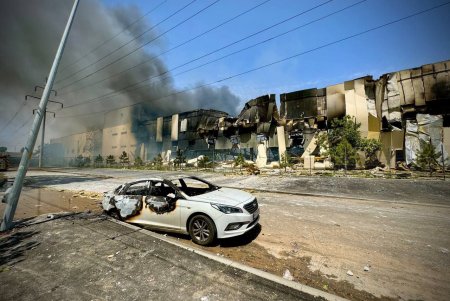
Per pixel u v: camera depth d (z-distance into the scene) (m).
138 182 6.79
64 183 19.08
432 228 6.05
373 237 5.48
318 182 15.20
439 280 3.58
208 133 46.47
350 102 29.61
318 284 3.57
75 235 5.47
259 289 3.29
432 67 25.25
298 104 34.16
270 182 16.39
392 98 27.12
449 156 23.41
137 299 3.15
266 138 36.94
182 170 32.44
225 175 22.95
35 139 6.54
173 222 5.74
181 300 3.10
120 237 5.32
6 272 3.93
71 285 3.52
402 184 13.17
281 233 5.92
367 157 26.17
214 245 5.28
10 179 22.41
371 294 3.28
